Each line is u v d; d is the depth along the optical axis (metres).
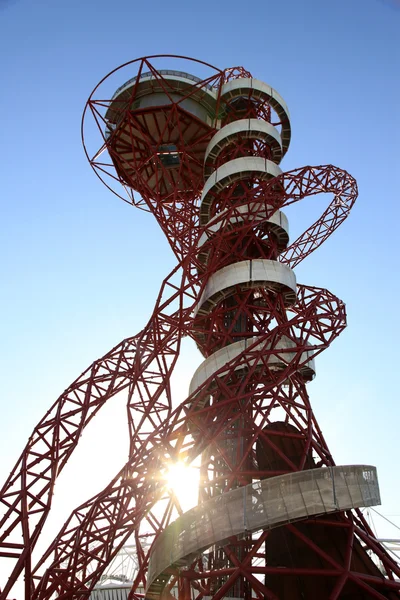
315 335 39.44
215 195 49.09
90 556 43.50
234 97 54.84
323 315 39.88
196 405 38.84
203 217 50.84
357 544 35.88
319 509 30.23
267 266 41.62
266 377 40.59
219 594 30.38
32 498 45.31
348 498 31.25
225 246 45.91
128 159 57.59
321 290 41.25
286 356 39.47
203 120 55.06
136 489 40.66
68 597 42.69
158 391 47.12
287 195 43.38
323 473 31.36
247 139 51.78
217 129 54.94
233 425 41.41
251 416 41.50
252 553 32.03
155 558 32.59
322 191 45.38
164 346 48.53
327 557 31.77
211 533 29.81
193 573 33.97
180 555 30.42
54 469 47.44
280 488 30.39
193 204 58.03
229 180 47.88
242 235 44.59
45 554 44.16
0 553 41.44
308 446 37.81
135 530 44.31
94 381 52.94
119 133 55.22
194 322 45.78
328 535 35.62
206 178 55.66
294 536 36.22
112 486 43.84
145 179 59.19
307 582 34.16
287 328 39.94
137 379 49.59
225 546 32.97
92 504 44.16
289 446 40.03
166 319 46.53
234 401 36.56
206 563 46.44
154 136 55.38
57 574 45.56
